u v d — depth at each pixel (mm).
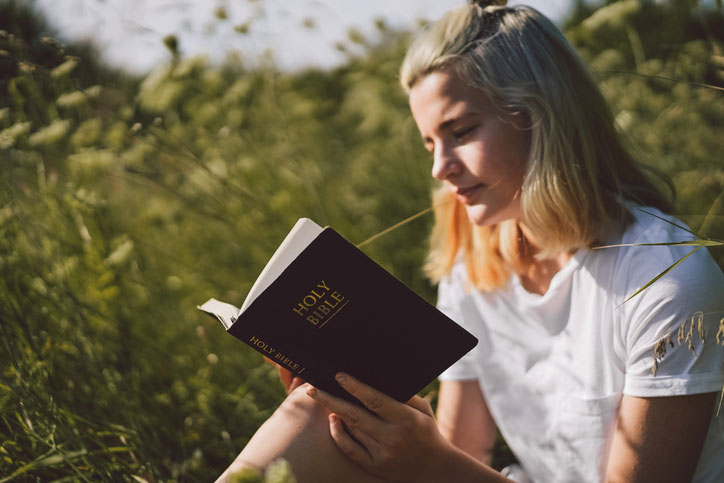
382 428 1033
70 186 1872
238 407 1835
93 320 1787
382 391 1040
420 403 1106
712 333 1082
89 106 1857
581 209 1180
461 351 1007
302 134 3111
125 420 1541
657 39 2371
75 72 1898
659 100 2340
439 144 1228
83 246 1894
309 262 887
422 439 1056
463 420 1505
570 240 1204
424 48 1206
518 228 1317
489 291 1379
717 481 1205
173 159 2105
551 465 1348
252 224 2334
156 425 1646
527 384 1352
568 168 1171
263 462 1055
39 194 1854
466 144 1203
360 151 3186
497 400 1411
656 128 2307
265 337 941
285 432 1086
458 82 1176
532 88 1161
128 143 2020
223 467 1702
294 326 942
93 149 1878
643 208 1229
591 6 2535
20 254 1652
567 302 1266
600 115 1247
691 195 2146
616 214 1210
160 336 1943
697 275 1101
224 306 1093
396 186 2791
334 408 1027
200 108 2426
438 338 990
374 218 2662
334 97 3533
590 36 2332
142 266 2172
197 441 1711
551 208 1178
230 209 2344
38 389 1384
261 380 1950
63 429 1317
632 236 1174
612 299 1176
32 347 1479
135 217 2439
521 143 1197
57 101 1756
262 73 2537
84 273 1885
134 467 1363
